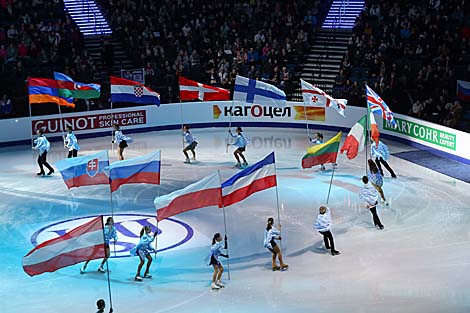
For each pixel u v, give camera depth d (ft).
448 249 87.04
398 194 108.47
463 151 123.44
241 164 126.62
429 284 77.71
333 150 98.43
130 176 91.30
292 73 160.15
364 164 126.62
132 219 100.01
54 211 104.01
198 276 81.25
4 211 104.27
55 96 129.90
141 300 75.25
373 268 82.07
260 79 159.33
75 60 157.38
